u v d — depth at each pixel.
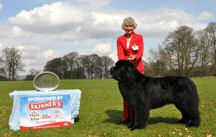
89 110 7.48
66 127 4.92
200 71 40.50
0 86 22.75
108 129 4.70
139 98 4.40
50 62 62.81
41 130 4.66
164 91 4.36
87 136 4.20
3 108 8.06
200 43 39.56
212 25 39.31
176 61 40.41
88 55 65.88
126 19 5.16
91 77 66.00
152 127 4.75
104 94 13.52
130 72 4.41
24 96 4.74
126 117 5.29
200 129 4.44
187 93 4.28
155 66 43.34
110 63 66.25
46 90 5.25
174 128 4.62
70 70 64.38
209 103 8.49
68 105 5.08
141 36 5.29
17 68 52.00
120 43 5.39
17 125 4.73
